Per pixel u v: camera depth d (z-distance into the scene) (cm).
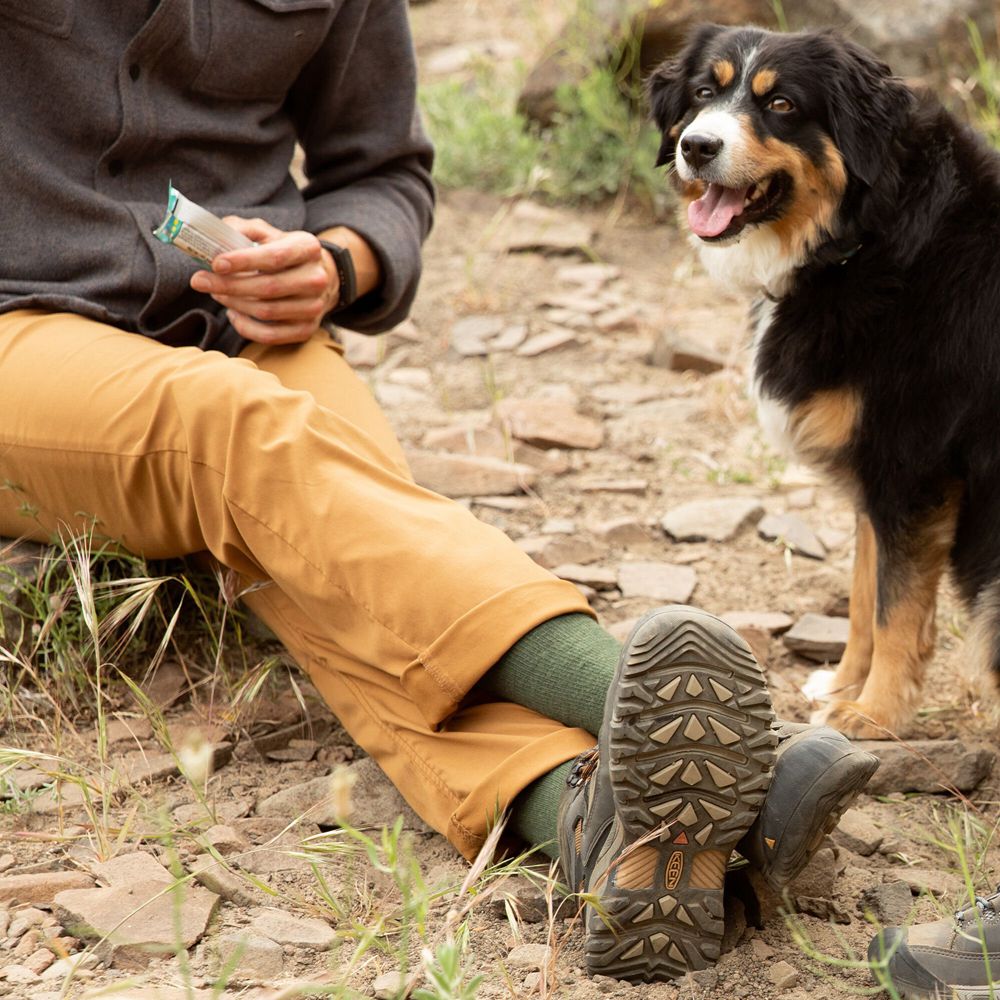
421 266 293
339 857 209
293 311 254
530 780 195
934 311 270
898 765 247
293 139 289
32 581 259
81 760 239
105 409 230
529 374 446
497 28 760
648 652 169
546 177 567
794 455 296
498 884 183
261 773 240
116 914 190
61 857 209
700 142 288
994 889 209
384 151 296
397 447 255
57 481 242
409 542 201
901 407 271
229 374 220
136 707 256
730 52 304
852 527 360
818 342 280
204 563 274
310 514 207
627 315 483
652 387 439
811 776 176
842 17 564
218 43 256
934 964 177
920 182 277
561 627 200
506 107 641
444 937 189
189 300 264
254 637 277
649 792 171
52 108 246
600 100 583
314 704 260
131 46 246
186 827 217
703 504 360
